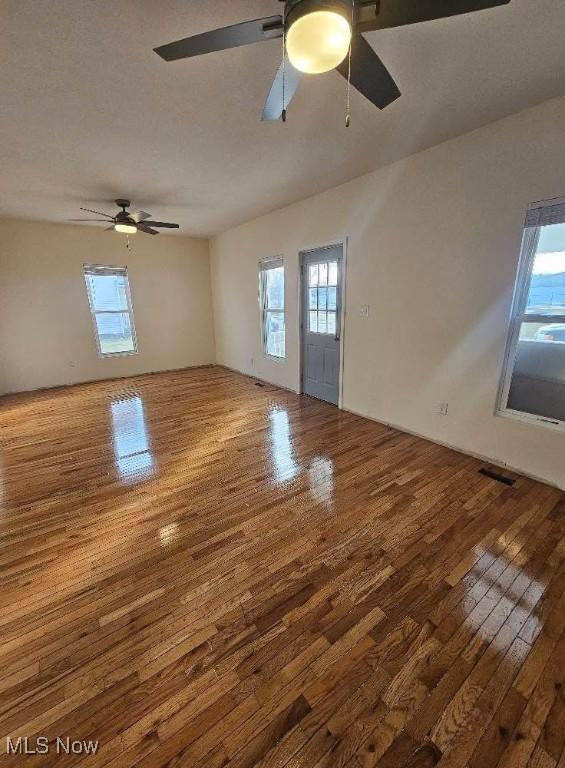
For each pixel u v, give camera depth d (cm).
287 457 300
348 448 315
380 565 180
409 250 313
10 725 116
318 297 435
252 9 144
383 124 240
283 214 457
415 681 127
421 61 176
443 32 156
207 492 249
